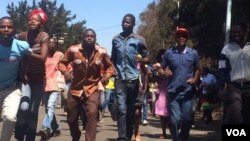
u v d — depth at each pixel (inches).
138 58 400.8
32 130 328.2
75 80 339.9
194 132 562.6
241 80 325.4
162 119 479.2
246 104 329.1
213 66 962.1
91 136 335.0
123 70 395.2
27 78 320.8
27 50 296.7
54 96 434.3
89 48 340.8
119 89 394.6
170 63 352.8
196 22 928.9
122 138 390.9
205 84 700.0
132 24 400.8
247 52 326.6
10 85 295.1
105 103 658.2
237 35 329.7
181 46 353.7
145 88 419.8
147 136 497.7
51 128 437.1
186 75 348.8
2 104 297.4
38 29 323.3
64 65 349.1
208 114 708.7
